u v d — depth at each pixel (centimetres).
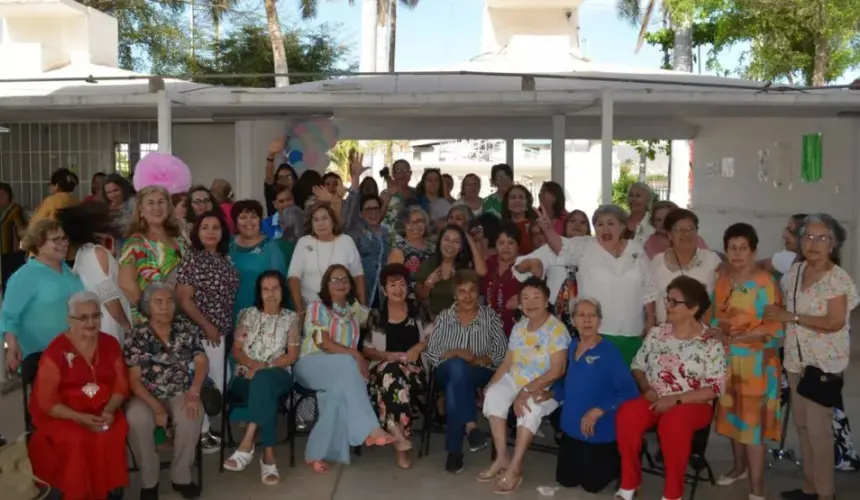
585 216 674
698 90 782
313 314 584
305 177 805
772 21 1656
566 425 538
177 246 579
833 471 505
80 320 481
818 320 486
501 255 638
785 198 1294
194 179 1265
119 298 541
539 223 604
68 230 533
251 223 625
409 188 919
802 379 498
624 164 3456
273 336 575
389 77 918
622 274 558
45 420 484
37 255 520
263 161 1248
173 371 522
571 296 602
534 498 528
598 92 765
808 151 1212
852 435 641
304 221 702
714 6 1692
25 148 1144
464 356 585
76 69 1303
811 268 500
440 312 606
